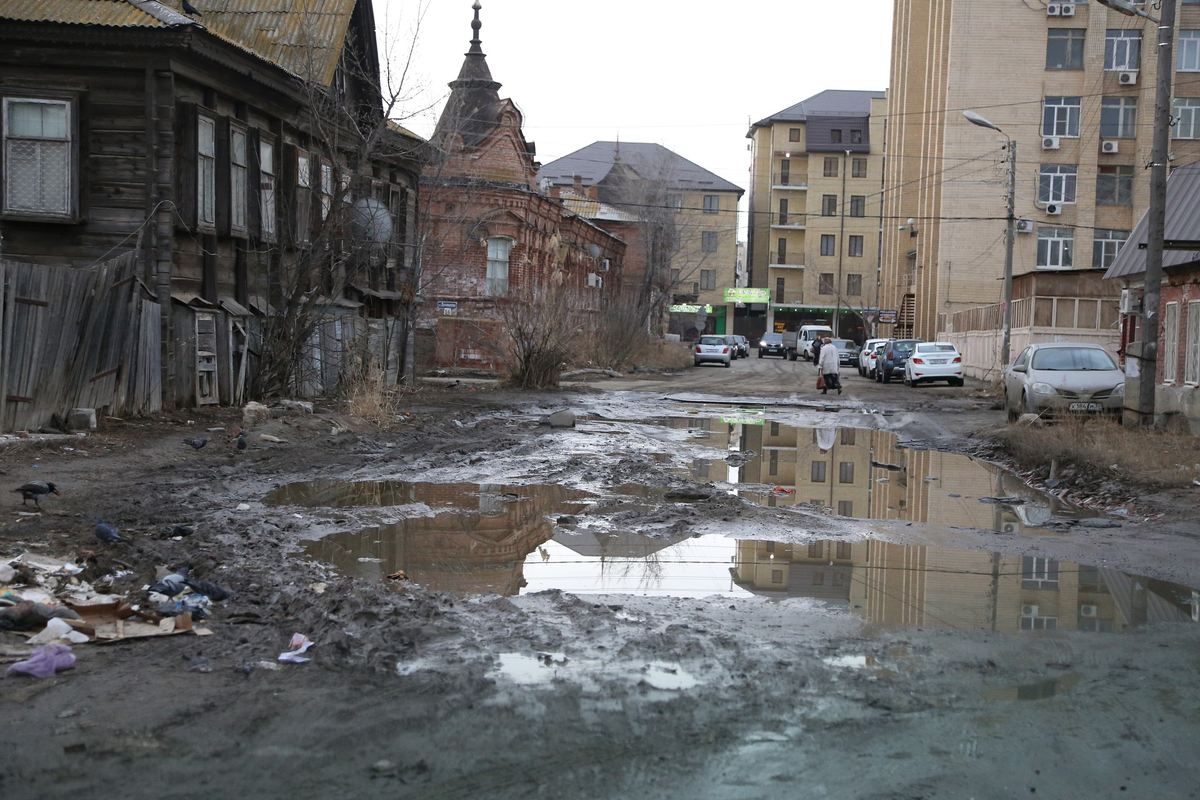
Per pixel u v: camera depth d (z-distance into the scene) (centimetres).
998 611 707
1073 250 4919
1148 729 478
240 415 1753
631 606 705
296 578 725
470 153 3988
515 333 3291
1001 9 4862
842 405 2909
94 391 1482
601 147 9588
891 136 7562
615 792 403
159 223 1688
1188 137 4759
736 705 502
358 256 2428
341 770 418
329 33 2189
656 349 5472
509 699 502
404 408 2250
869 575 819
